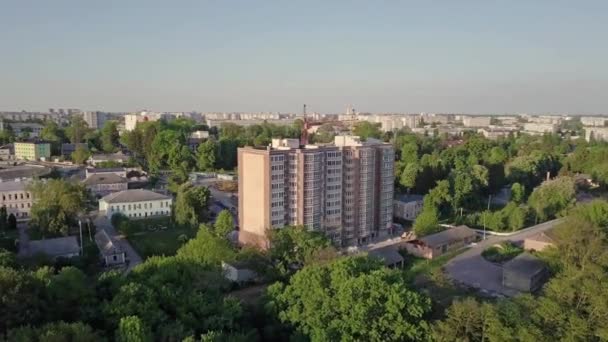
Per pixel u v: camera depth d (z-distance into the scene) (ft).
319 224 503.20
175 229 555.69
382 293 260.62
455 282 402.52
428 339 248.52
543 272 397.60
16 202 593.42
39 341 195.21
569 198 636.89
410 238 549.95
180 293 263.49
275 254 383.45
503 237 555.69
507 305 261.44
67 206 483.51
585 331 241.35
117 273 287.89
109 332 230.89
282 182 479.00
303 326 254.47
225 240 399.03
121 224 521.24
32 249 412.16
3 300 219.00
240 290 365.81
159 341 221.46
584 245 362.53
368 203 546.67
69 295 245.24
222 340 228.22
